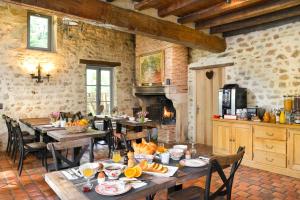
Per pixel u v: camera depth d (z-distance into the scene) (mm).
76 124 3877
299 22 4195
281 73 4457
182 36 4398
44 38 6227
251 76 4926
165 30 4113
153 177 1748
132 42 7832
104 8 3340
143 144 2340
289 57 4340
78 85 6734
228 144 4574
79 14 3107
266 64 4684
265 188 3291
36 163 4438
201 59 6047
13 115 5680
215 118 4812
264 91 4719
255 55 4855
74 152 3348
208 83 5961
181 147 2594
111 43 7379
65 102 6488
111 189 1525
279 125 3828
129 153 2062
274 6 3422
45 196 3000
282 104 4438
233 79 5273
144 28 3814
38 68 5980
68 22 6152
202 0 3326
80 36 6746
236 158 1827
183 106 6430
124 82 7676
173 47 6133
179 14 4137
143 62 7176
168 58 6254
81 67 6793
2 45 5516
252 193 3129
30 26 5980
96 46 7070
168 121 6680
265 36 4688
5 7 5539
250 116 4402
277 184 3430
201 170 1917
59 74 6371
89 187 1536
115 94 7516
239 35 5125
